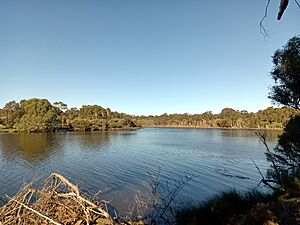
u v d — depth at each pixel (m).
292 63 9.26
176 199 13.53
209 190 16.52
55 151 38.16
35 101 87.00
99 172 23.64
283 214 6.05
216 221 7.30
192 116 159.12
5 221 4.96
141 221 6.89
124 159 30.84
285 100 10.17
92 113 118.50
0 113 105.38
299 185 8.35
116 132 87.12
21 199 5.27
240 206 7.77
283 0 2.49
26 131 81.62
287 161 11.42
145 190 17.02
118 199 14.98
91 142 51.88
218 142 51.81
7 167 26.30
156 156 33.03
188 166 25.84
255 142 51.09
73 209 5.30
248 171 23.12
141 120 166.88
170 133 86.88
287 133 10.60
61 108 120.25
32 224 5.01
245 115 108.88
